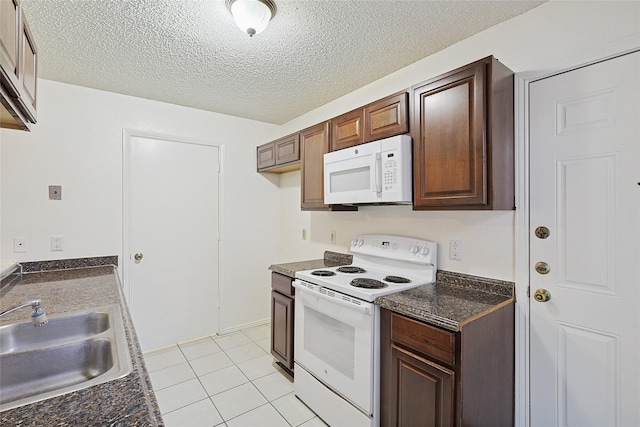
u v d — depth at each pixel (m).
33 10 1.53
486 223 1.74
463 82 1.53
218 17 1.61
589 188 1.41
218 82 2.42
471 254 1.81
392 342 1.56
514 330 1.61
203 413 1.98
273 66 2.16
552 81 1.52
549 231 1.53
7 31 1.02
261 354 2.79
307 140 2.57
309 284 2.07
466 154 1.51
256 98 2.77
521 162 1.60
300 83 2.45
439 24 1.70
